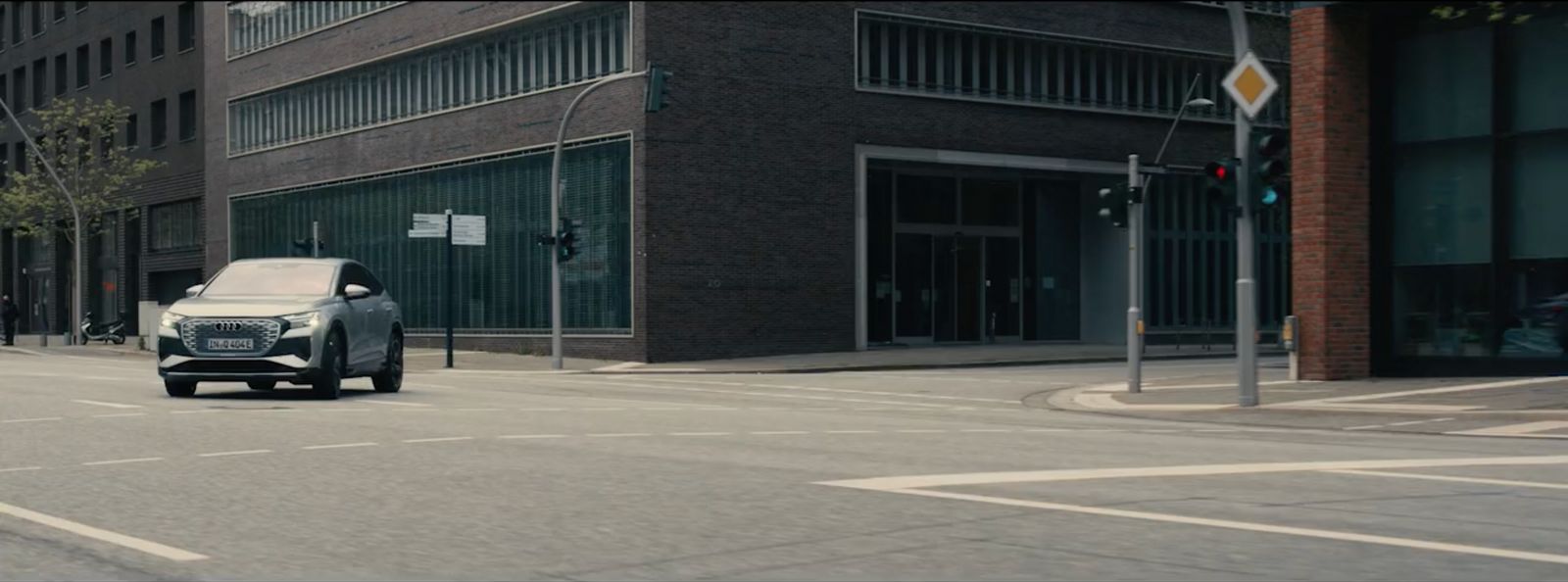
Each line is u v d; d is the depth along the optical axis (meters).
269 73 49.59
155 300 57.19
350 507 8.63
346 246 46.12
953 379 27.98
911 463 10.98
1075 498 8.96
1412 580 6.38
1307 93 22.31
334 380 18.09
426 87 42.72
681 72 35.06
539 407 17.42
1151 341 43.97
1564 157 20.80
